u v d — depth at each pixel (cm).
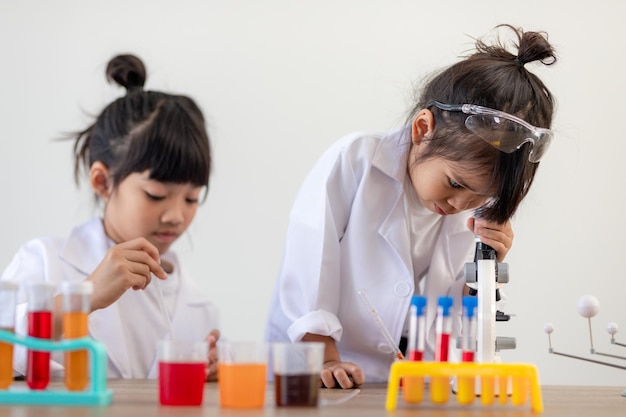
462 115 178
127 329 230
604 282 328
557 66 331
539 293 327
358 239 197
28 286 117
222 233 321
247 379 115
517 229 328
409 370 119
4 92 317
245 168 323
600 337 327
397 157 197
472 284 151
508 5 331
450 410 118
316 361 119
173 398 116
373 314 168
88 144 251
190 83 324
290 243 195
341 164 196
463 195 185
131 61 256
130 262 195
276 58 326
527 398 133
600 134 331
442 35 328
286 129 325
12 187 315
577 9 332
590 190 330
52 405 111
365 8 328
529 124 164
